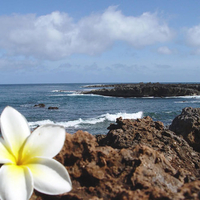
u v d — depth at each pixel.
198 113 7.26
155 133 4.43
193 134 6.77
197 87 66.81
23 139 1.96
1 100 48.25
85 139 2.51
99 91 64.44
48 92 79.62
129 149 2.61
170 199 1.67
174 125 7.50
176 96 58.22
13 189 1.64
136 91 57.78
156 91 58.41
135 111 31.59
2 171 1.72
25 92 79.62
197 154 4.19
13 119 1.99
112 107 37.09
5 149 1.88
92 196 2.00
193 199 1.52
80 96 60.53
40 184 1.73
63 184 1.74
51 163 1.83
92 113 29.89
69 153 2.43
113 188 2.04
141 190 1.92
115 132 4.52
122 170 2.30
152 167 2.34
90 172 2.23
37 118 25.28
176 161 3.70
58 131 1.99
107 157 2.40
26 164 1.86
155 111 30.95
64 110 32.72
